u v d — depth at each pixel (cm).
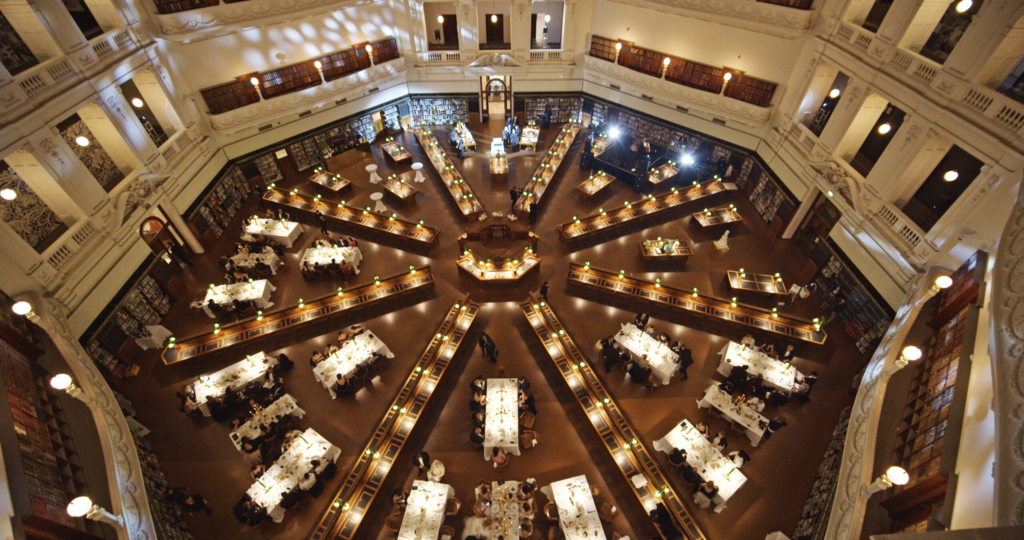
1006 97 1067
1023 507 470
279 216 2088
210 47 1934
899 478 776
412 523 1190
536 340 1703
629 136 2650
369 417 1484
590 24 2459
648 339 1600
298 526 1253
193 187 1944
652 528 1245
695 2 1961
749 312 1708
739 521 1247
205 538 1225
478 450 1418
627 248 2062
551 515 1243
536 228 2167
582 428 1462
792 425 1438
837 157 1670
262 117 2138
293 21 2105
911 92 1313
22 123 1216
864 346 1569
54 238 1409
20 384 1050
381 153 2666
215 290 1764
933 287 1137
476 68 2581
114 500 963
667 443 1366
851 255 1625
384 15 2383
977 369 891
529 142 2644
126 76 1586
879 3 1545
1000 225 1080
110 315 1488
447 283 1917
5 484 743
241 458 1380
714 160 2355
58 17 1337
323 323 1745
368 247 2084
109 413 1151
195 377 1570
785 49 1864
